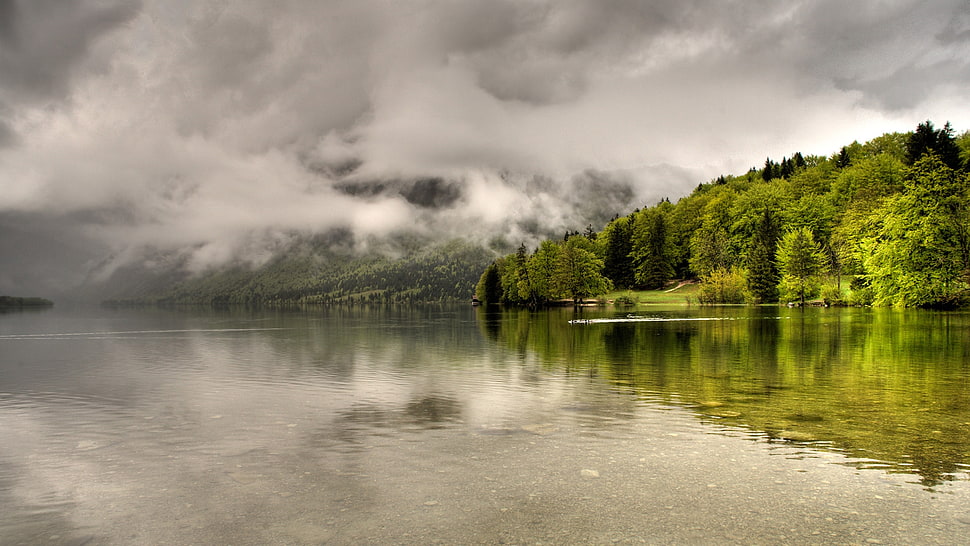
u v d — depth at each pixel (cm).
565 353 2781
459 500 773
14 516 740
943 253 5250
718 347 2853
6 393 1789
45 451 1067
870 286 5941
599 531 666
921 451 977
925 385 1638
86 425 1298
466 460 965
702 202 14300
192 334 5212
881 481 830
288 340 4212
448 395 1647
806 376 1845
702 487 812
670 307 9219
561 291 11681
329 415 1380
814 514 710
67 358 3022
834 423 1193
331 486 840
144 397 1689
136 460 997
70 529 697
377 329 5584
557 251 12162
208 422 1315
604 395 1579
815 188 12619
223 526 695
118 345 3962
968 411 1295
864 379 1761
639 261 14225
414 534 661
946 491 787
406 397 1627
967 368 1959
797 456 957
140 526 701
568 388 1722
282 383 1955
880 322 4303
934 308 5472
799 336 3341
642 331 4175
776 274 9681
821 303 8112
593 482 840
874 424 1179
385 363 2548
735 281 9600
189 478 889
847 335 3312
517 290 13538
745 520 693
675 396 1542
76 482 878
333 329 5738
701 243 11462
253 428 1244
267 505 765
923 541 631
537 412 1373
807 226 10412
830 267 8356
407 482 852
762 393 1558
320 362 2630
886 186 8144
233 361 2742
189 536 668
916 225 5300
